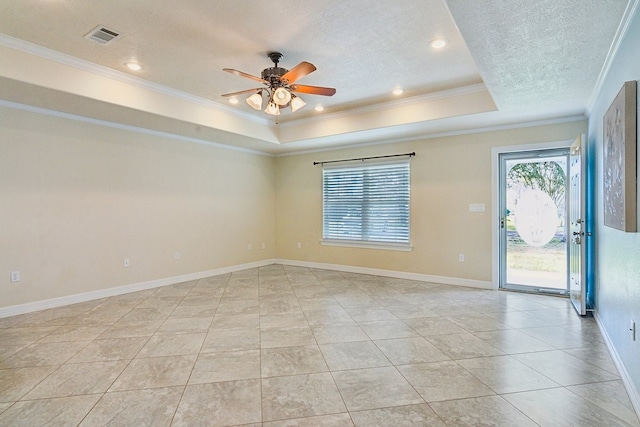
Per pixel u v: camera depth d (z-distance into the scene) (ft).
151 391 7.25
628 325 7.29
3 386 7.44
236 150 20.77
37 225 12.89
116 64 11.43
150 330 10.76
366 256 19.72
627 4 6.50
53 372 8.06
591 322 11.35
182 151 17.87
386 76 12.45
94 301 14.11
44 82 10.49
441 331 10.62
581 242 11.82
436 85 13.38
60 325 11.21
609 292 9.25
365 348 9.39
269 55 10.67
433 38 9.67
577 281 12.38
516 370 8.09
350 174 20.36
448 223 17.03
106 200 14.89
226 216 20.16
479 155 16.19
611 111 8.11
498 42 7.95
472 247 16.43
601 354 8.92
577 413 6.42
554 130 14.46
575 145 12.44
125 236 15.55
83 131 14.14
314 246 21.83
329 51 10.46
